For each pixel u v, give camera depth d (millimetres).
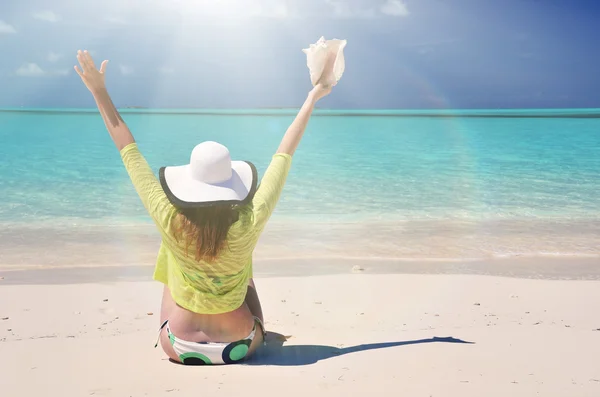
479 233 8578
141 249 7586
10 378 3150
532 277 6277
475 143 26828
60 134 32312
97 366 3367
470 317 4648
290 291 5551
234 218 3090
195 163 3125
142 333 4211
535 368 3178
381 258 7109
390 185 13531
